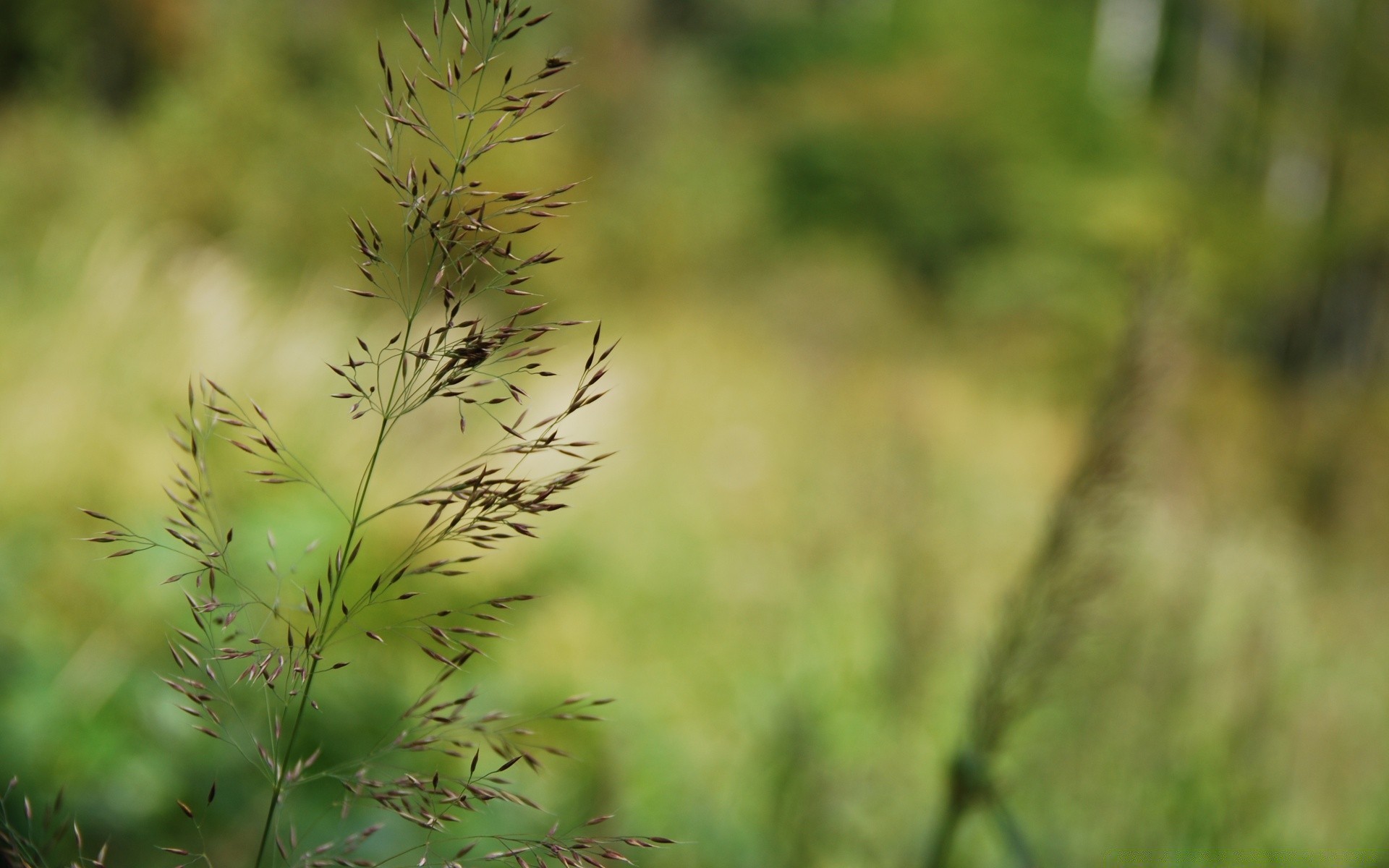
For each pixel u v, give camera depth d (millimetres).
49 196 6773
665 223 11461
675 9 22969
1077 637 1127
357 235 538
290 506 2596
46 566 2508
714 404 7137
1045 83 18734
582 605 3514
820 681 2725
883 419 6184
